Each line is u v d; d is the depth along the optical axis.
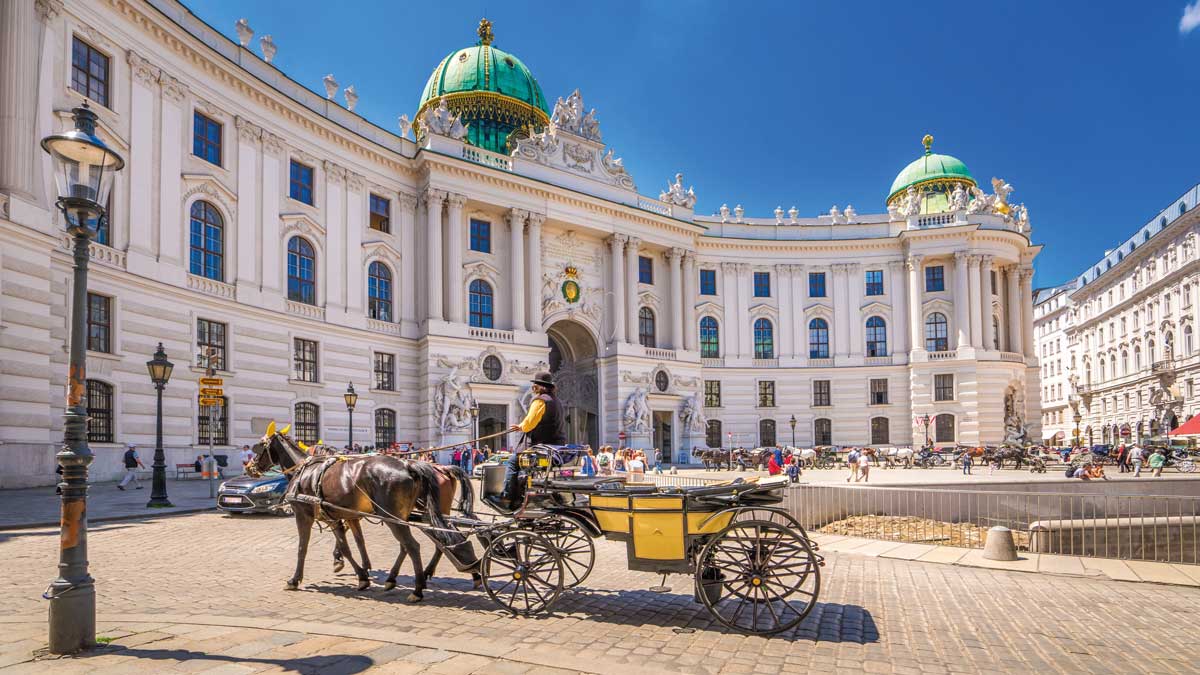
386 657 7.46
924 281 63.66
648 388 55.56
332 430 40.00
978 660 7.87
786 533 8.80
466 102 56.62
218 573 12.31
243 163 36.62
